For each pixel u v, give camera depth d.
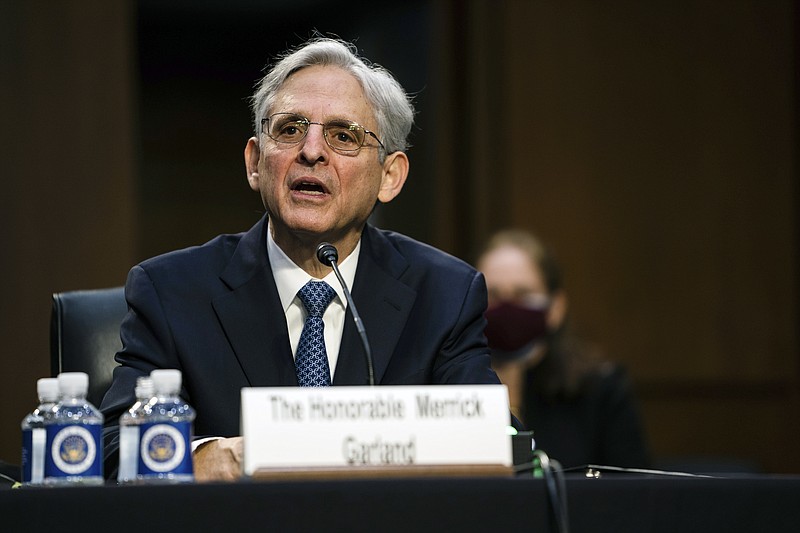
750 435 9.06
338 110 3.69
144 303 3.69
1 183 7.84
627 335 8.92
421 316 3.85
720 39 9.15
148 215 8.96
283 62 3.79
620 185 8.98
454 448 2.51
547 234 8.84
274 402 2.46
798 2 9.20
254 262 3.84
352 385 3.64
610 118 8.99
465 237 8.86
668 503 2.46
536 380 6.34
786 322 9.13
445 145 8.90
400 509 2.35
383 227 8.90
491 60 8.87
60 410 2.66
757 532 2.50
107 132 8.11
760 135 9.15
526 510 2.39
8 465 3.68
